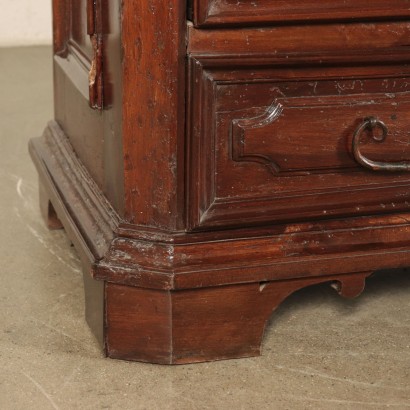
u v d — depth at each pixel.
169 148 2.06
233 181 2.10
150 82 2.04
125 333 2.19
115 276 2.12
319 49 2.06
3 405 2.04
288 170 2.12
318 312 2.47
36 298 2.55
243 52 2.03
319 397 2.07
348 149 2.14
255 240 2.15
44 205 3.00
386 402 2.05
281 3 2.02
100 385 2.12
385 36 2.09
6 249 2.86
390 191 2.21
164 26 1.99
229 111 2.05
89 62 2.50
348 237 2.21
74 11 2.67
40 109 4.23
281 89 2.07
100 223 2.26
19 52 5.24
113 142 2.20
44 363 2.21
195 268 2.10
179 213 2.11
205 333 2.18
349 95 2.12
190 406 2.04
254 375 2.15
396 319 2.44
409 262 2.24
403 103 2.15
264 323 2.21
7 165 3.56
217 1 1.98
